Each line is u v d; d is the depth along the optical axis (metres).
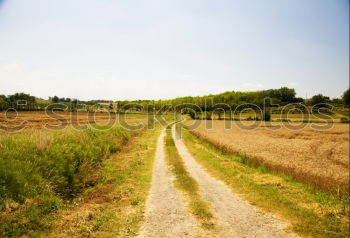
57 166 14.81
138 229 10.78
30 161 13.83
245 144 42.50
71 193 14.38
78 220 10.99
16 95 101.81
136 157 27.34
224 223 11.73
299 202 14.52
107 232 10.23
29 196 11.52
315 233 11.02
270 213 13.08
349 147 42.38
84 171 17.42
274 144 43.59
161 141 43.56
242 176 19.88
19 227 9.45
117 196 14.74
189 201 14.44
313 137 55.66
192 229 10.96
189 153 32.50
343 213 13.07
